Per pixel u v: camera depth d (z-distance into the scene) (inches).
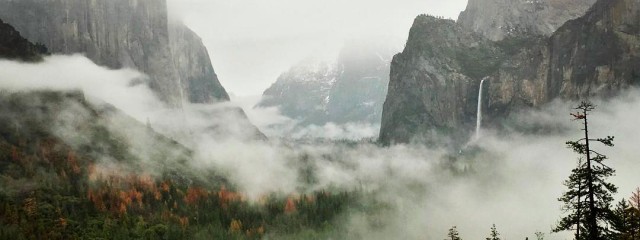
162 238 7529.5
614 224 1637.6
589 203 1626.5
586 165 1617.9
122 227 7381.9
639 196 1833.2
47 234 6658.5
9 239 6225.4
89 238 6865.2
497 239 3371.1
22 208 7244.1
